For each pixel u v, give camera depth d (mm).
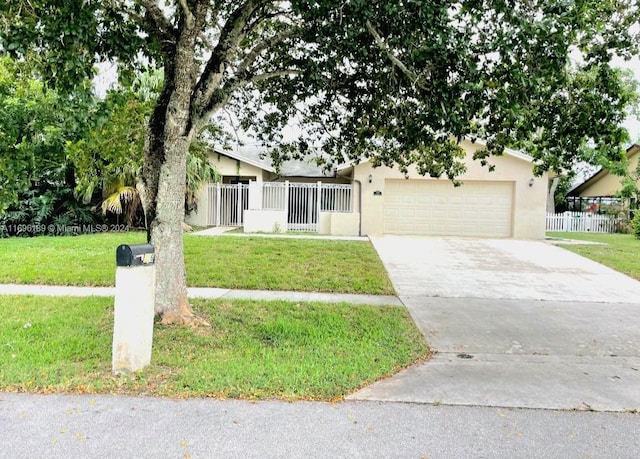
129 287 4098
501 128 6133
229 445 3070
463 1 4578
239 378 4125
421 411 3650
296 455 2973
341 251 12258
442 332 6043
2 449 2959
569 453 3059
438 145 7805
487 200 17812
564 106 5766
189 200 18281
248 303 7043
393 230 18000
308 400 3785
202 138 10125
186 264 9945
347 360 4746
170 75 5516
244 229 17438
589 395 4062
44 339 5113
